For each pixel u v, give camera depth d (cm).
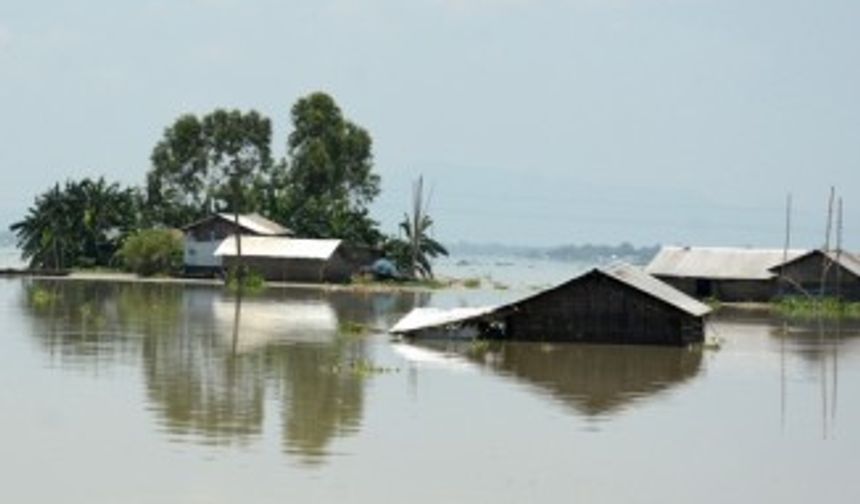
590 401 5894
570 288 8662
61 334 8300
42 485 3881
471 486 4047
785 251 15188
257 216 18975
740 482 4253
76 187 18925
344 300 13462
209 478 4022
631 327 8619
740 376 7050
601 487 4103
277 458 4338
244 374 6488
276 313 10975
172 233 17700
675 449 4766
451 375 6675
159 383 6038
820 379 7012
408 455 4466
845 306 13600
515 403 5750
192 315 10331
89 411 5166
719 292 15162
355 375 6556
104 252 18875
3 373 6222
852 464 4597
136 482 3944
